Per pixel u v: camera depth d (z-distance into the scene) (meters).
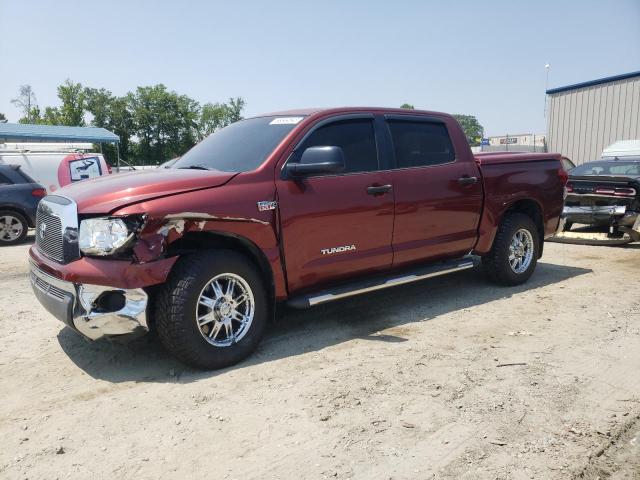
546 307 5.46
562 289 6.20
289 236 4.22
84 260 3.61
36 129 36.72
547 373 3.81
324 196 4.41
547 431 3.03
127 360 4.12
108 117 77.31
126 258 3.57
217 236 4.00
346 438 2.97
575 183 9.34
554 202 6.57
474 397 3.44
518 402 3.37
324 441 2.94
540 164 6.44
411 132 5.26
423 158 5.29
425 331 4.74
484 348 4.29
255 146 4.48
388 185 4.85
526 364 3.97
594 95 22.27
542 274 7.03
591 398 3.43
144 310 3.61
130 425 3.14
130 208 3.56
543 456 2.79
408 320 5.06
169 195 3.72
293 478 2.62
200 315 3.85
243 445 2.91
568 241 9.59
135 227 3.55
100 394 3.55
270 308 4.37
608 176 8.95
